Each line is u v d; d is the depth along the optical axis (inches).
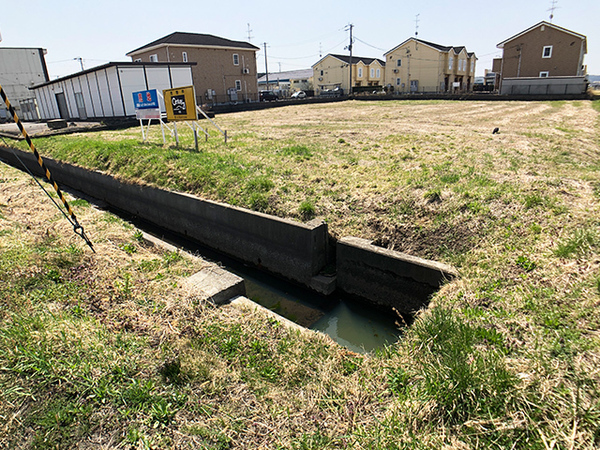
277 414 117.9
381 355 148.7
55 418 112.4
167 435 109.3
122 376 128.6
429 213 249.0
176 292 183.5
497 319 141.9
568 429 95.1
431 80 2137.1
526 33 1572.3
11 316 157.2
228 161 401.7
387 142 483.2
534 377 111.0
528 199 225.6
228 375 133.8
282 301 258.2
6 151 704.4
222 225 319.6
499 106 1093.1
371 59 2559.1
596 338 118.0
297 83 2805.1
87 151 530.9
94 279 191.2
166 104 485.1
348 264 247.0
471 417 106.1
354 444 105.7
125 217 434.9
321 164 380.2
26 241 238.2
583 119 685.3
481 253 198.2
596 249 160.4
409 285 218.5
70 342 141.3
